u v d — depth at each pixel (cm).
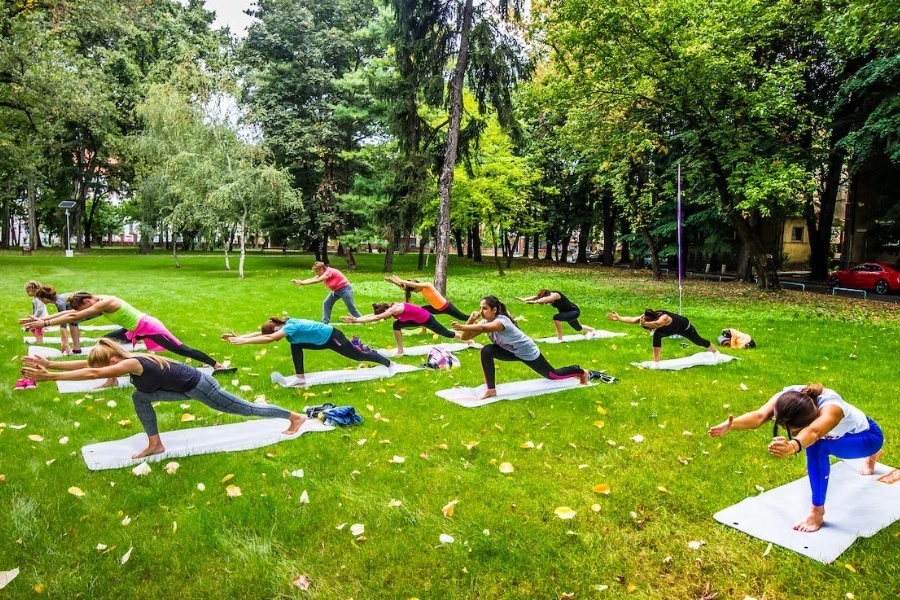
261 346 866
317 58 2527
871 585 295
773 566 312
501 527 353
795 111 1494
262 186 2009
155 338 648
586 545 334
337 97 2591
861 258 2412
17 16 2041
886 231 2209
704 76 1348
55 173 3312
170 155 2208
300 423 494
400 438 494
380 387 648
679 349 883
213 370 696
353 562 316
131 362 411
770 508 372
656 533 347
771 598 288
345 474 422
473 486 405
